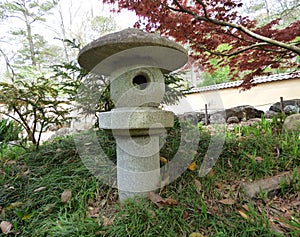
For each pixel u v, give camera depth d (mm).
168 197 1414
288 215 1263
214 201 1397
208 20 2381
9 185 1736
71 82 2377
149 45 1229
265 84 6715
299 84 6230
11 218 1382
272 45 2695
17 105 2373
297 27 2588
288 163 1747
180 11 2297
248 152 1981
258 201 1397
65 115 2656
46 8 13086
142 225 1168
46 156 2152
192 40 2611
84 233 1143
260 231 1099
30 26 13258
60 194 1517
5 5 12133
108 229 1166
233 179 1657
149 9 2172
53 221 1273
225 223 1191
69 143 2396
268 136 2334
